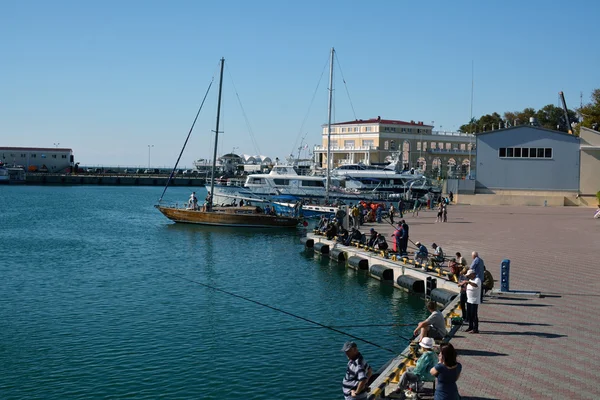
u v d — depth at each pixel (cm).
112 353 1900
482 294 2050
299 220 5397
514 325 1778
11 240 4731
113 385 1648
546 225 4688
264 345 1973
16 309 2441
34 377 1705
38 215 7056
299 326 2197
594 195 6819
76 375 1719
